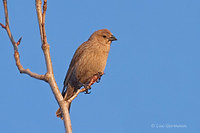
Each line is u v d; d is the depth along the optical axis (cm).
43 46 543
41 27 555
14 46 594
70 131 496
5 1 603
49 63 541
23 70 572
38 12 560
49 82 534
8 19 604
